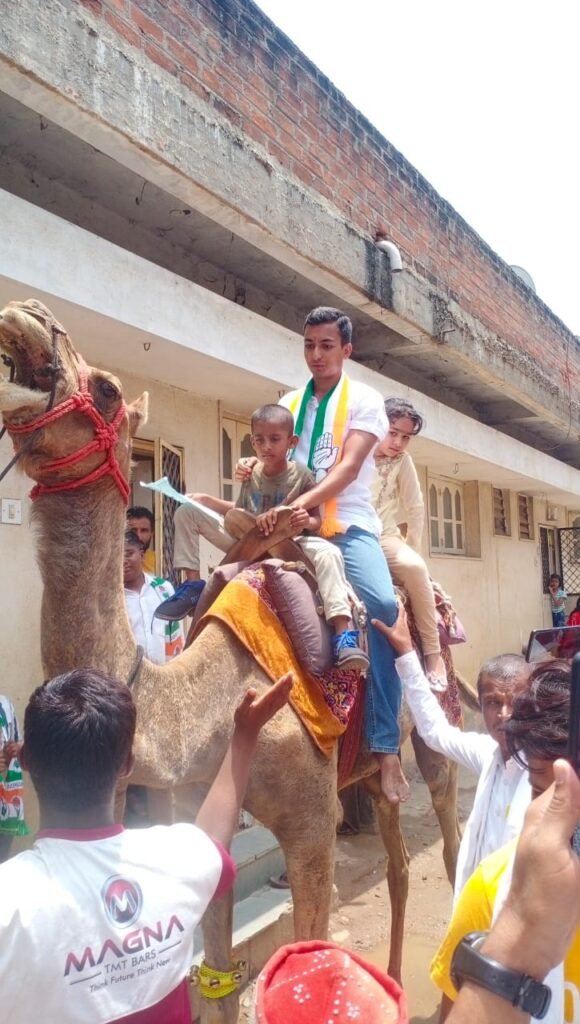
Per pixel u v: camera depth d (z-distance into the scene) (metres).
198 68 4.98
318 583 3.36
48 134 4.70
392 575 4.41
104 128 4.11
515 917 1.32
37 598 4.95
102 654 2.51
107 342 4.81
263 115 5.58
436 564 9.88
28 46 3.67
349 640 3.21
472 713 9.92
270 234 5.30
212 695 2.96
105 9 4.27
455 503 10.88
